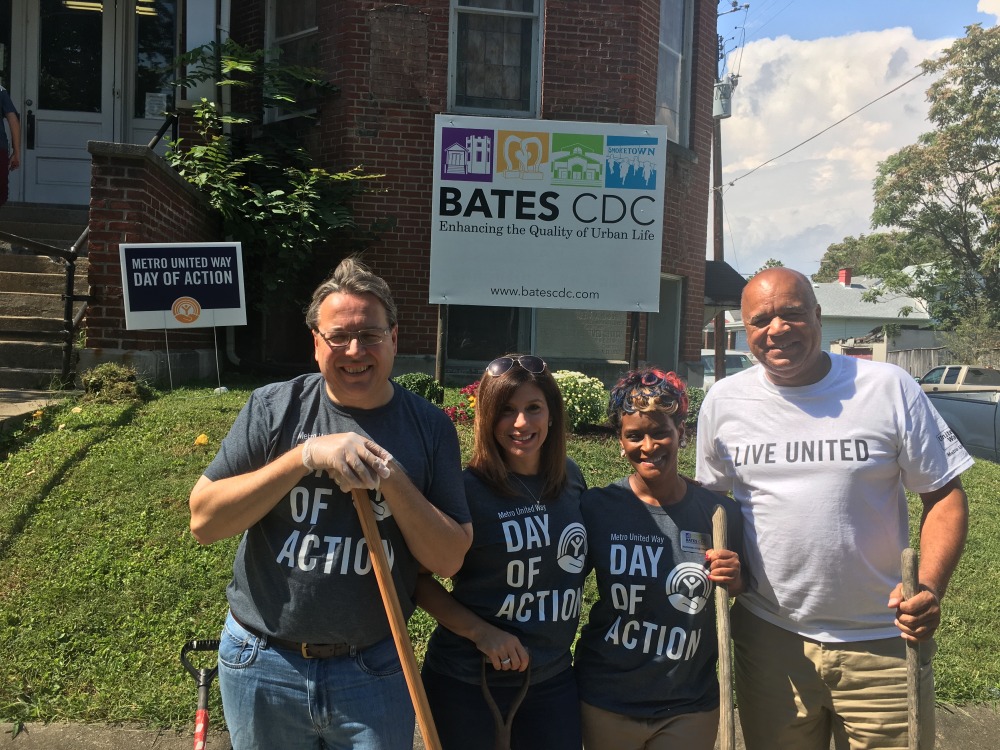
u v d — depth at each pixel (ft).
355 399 6.73
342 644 6.66
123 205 22.33
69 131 32.32
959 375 51.31
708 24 35.58
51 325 23.17
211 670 7.71
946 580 7.17
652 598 7.79
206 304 22.58
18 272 25.53
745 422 7.99
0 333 23.11
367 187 29.12
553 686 7.79
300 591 6.51
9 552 13.14
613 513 8.06
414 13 29.37
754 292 7.70
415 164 29.58
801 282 7.63
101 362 22.44
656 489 8.05
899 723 7.40
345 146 29.30
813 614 7.61
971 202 94.99
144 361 22.63
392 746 6.71
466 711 7.58
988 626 13.82
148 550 13.48
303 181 27.66
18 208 28.76
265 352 31.04
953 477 7.42
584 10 30.07
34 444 17.26
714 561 7.50
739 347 140.56
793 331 7.47
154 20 32.83
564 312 31.68
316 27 30.63
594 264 25.94
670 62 34.40
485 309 30.96
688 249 34.73
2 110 24.38
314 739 6.79
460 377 30.35
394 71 29.32
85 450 16.84
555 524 7.70
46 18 32.07
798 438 7.68
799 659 7.73
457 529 6.74
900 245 100.37
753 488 7.92
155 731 9.93
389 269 29.60
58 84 32.22
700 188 35.35
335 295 6.59
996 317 89.20
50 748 9.56
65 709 10.18
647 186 25.94
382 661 6.81
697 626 7.81
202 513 6.53
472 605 7.64
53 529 13.84
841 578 7.48
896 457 7.50
